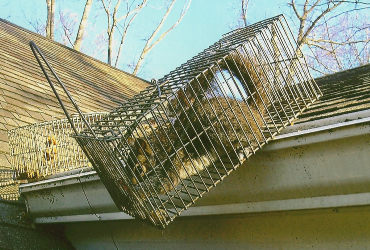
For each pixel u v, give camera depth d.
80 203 4.25
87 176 3.99
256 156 3.19
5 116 6.41
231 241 3.54
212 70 3.36
